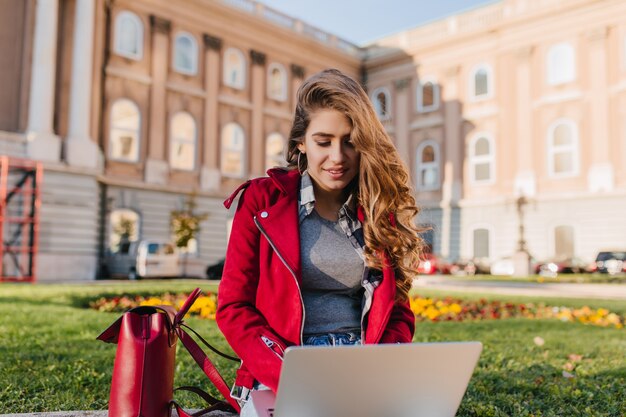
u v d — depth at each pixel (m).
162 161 23.33
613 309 8.97
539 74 26.19
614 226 23.72
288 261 1.79
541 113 26.02
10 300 8.23
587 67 24.89
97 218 20.42
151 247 19.36
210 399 2.35
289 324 1.79
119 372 2.01
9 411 2.86
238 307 1.79
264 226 1.82
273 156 27.67
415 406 1.54
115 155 22.14
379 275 1.95
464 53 28.41
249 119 26.78
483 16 28.06
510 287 16.14
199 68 25.12
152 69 23.38
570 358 4.65
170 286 11.88
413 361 1.45
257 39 27.19
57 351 4.33
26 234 18.05
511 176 26.67
